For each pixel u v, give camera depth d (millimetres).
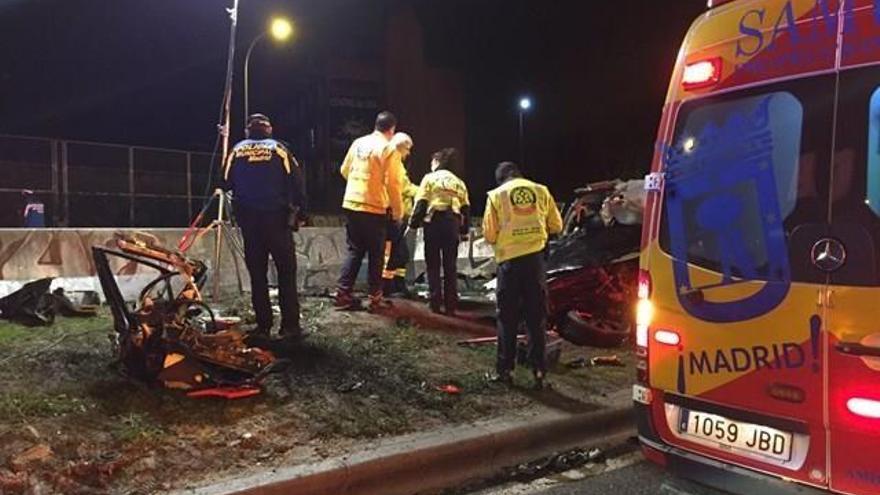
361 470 4426
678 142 3826
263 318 6746
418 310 8508
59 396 4906
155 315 5254
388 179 7941
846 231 3154
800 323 3262
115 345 5789
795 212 3322
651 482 4785
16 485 3854
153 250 5746
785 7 3441
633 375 6746
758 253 3438
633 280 8172
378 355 6578
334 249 10383
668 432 3799
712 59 3703
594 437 5590
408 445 4750
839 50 3238
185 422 4777
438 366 6477
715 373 3576
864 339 3055
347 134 37094
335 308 8258
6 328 6750
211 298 8570
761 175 3457
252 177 6512
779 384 3328
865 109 3146
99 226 19672
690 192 3738
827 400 3160
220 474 4234
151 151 20594
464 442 4879
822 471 3180
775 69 3449
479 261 12594
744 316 3467
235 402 5141
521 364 6727
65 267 8219
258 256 6648
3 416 4512
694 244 3705
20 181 18531
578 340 7875
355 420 5098
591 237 8836
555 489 4676
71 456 4199
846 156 3186
